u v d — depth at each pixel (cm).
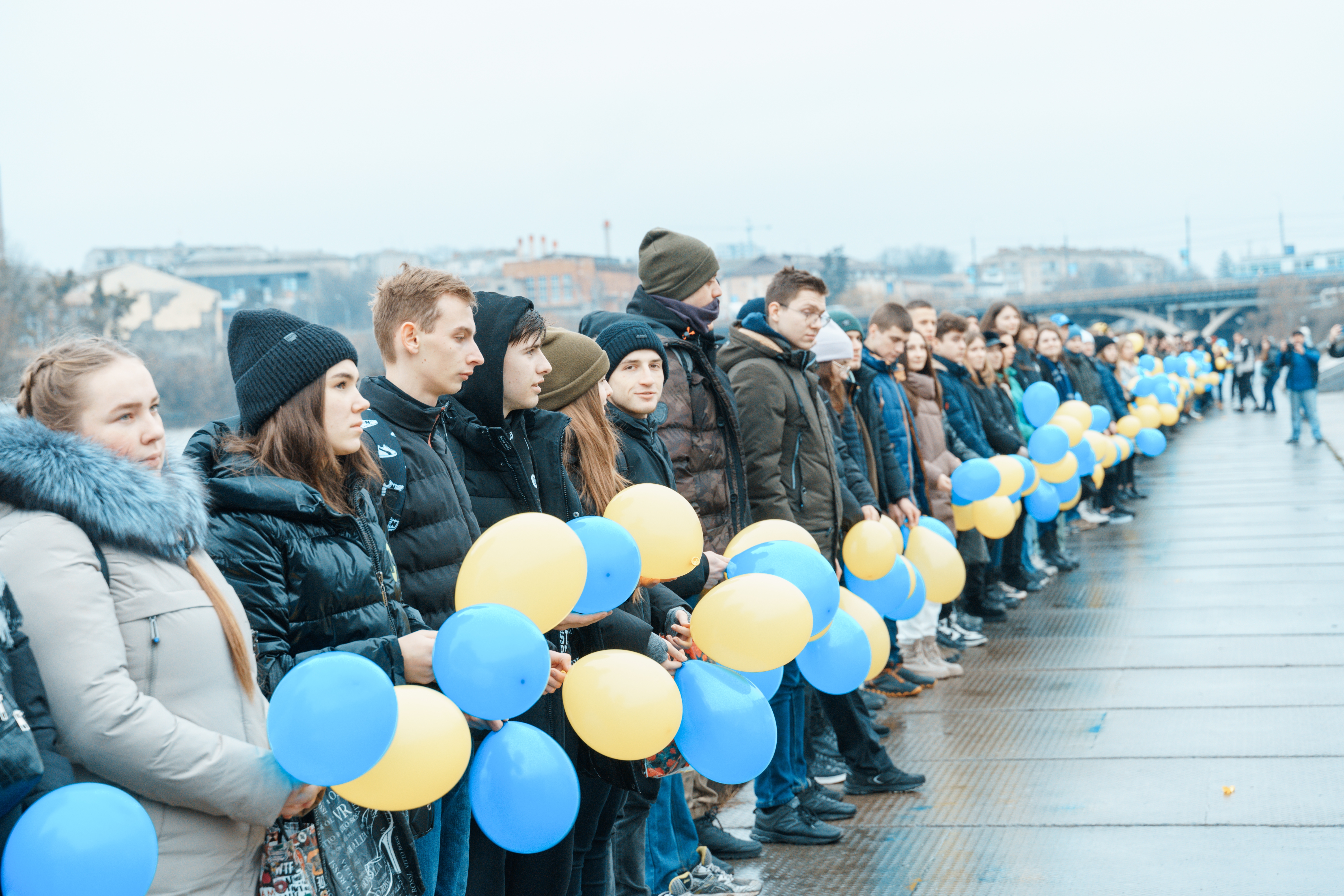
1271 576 798
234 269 8281
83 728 172
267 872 204
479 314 275
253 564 207
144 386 197
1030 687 570
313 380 222
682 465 372
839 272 8400
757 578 283
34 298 5144
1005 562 781
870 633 390
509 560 234
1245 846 369
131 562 186
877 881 359
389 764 200
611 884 296
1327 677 553
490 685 214
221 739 184
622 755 250
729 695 272
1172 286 8794
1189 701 530
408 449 250
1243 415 2436
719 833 388
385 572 229
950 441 663
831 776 460
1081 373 1095
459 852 255
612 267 8575
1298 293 8619
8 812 161
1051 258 16050
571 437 304
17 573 174
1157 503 1221
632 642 284
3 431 180
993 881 355
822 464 430
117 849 162
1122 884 347
